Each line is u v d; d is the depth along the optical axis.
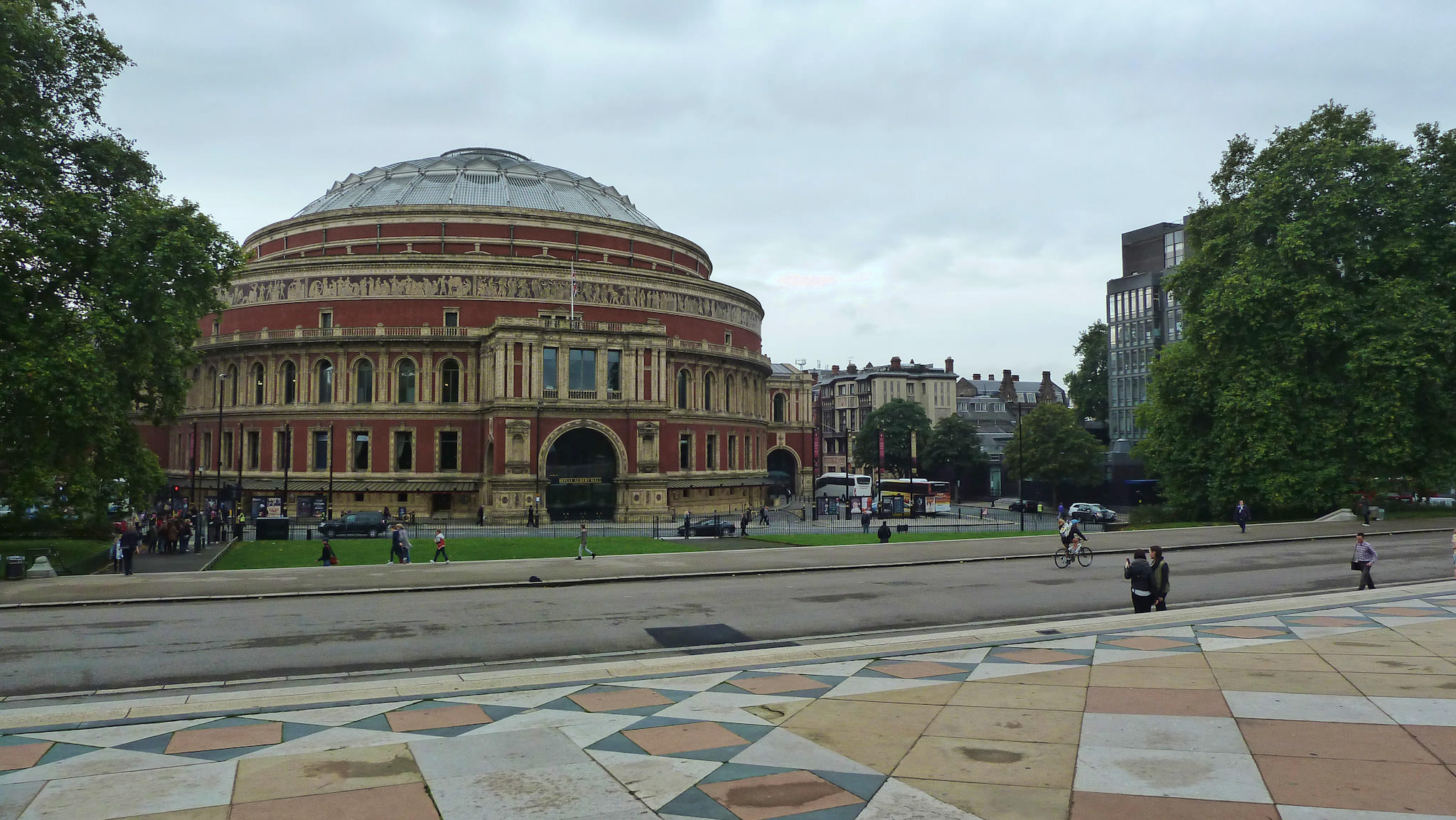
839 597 29.30
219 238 44.44
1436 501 92.69
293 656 20.47
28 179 38.06
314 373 79.06
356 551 46.38
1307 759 10.85
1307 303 54.12
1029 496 114.75
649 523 70.12
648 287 84.25
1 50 37.25
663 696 14.53
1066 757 11.10
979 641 18.75
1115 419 120.81
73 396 35.56
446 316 78.31
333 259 78.75
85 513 39.62
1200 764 10.75
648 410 74.12
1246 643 17.69
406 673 18.86
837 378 185.38
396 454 77.31
